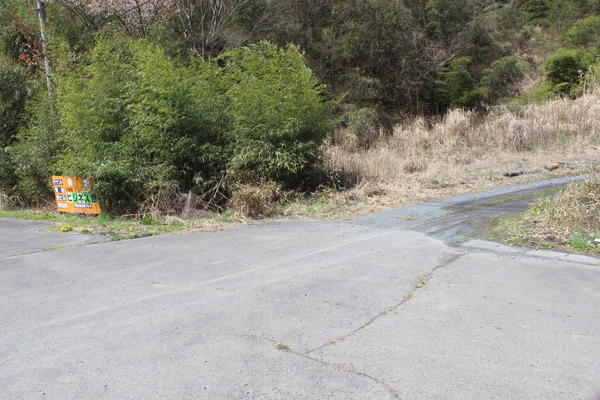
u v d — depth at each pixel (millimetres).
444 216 8367
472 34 23625
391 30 21297
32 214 10992
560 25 30953
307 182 11133
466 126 17344
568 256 5691
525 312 4141
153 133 9398
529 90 23609
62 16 17750
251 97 10234
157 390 3064
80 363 3453
